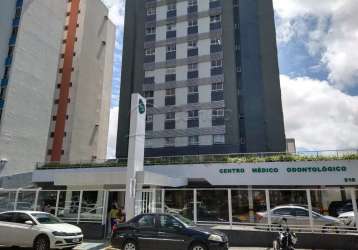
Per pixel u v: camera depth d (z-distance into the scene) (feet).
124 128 122.01
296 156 78.07
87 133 155.43
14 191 57.77
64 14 145.18
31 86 121.29
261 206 53.16
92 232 51.47
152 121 120.16
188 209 50.93
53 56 134.72
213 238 34.35
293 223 47.83
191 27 126.41
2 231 39.96
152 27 131.64
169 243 35.37
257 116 111.34
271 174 78.02
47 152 144.87
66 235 39.22
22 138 114.93
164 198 52.01
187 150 112.98
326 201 57.21
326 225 45.47
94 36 167.63
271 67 115.34
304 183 75.20
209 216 49.39
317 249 41.91
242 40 120.57
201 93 117.60
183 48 124.88
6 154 107.86
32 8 125.49
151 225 37.11
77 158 146.00
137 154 55.47
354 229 41.96
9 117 110.63
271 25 119.75
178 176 84.69
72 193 55.36
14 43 117.08
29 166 116.06
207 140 112.16
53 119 148.87
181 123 116.47
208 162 84.64
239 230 45.78
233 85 114.73
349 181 72.13
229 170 81.56
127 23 135.64
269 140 108.37
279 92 112.16
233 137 109.70
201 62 120.98
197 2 128.57
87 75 159.02
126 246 37.14
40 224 39.60
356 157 73.31
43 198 56.24
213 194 50.49
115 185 57.11
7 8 118.73
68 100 149.59
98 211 53.26
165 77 123.65
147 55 128.47
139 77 126.52
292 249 35.53
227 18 122.62
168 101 120.47
